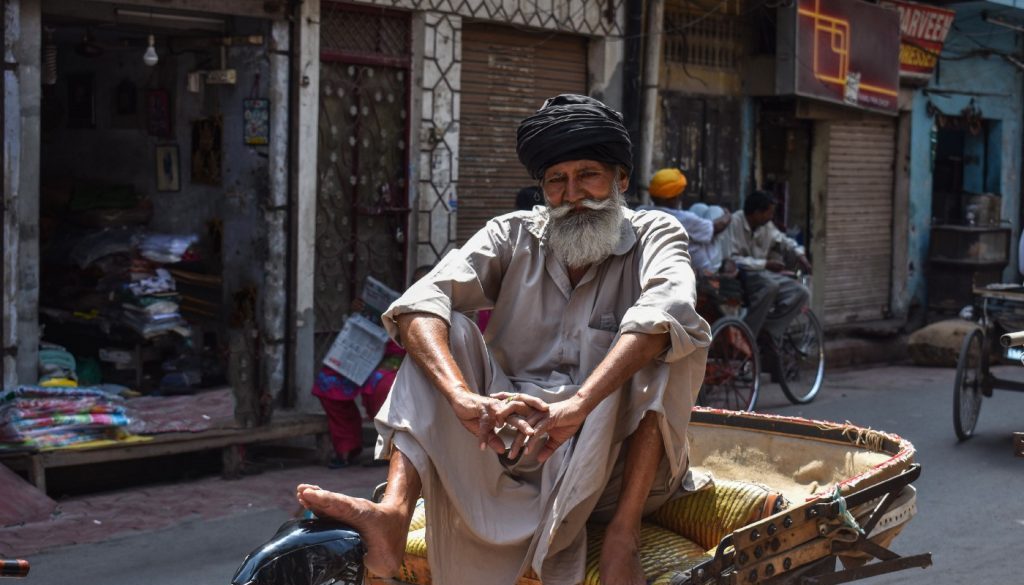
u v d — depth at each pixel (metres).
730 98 12.07
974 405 8.80
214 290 8.41
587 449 3.02
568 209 3.31
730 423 4.21
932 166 14.74
